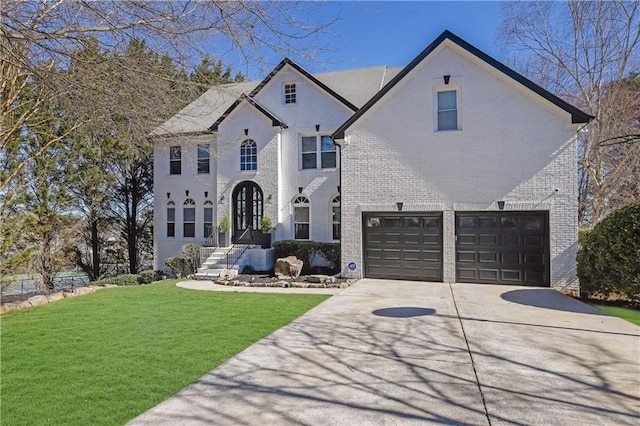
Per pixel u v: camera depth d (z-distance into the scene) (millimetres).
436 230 12289
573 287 10930
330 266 15312
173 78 6930
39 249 14930
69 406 3984
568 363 5129
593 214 19906
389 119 12797
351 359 5332
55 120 11500
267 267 15844
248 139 17891
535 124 11430
